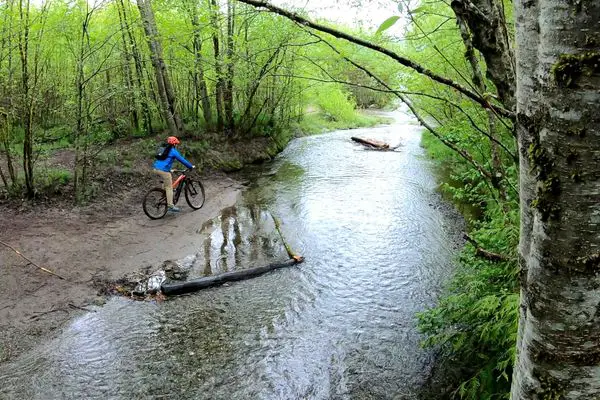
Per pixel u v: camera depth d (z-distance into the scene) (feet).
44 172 35.40
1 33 29.01
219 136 56.70
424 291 23.54
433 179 47.60
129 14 43.55
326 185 45.85
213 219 35.24
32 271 24.07
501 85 5.69
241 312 21.67
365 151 65.62
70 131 42.96
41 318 20.52
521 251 4.75
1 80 31.09
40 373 17.07
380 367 17.69
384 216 35.68
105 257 26.91
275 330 20.17
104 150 44.75
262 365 17.85
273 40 32.60
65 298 22.22
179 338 19.51
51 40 33.50
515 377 4.91
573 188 3.63
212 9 37.29
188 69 46.24
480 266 15.66
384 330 20.08
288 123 75.56
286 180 48.44
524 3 3.91
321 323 20.74
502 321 13.42
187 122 57.88
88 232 29.99
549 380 4.26
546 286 4.06
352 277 25.26
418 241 30.35
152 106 47.24
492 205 23.62
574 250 3.76
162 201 34.60
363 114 117.39
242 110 60.54
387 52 5.18
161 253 28.22
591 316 3.90
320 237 31.32
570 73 3.37
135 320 20.79
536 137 3.87
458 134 21.35
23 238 27.48
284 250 29.01
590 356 4.02
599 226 3.62
